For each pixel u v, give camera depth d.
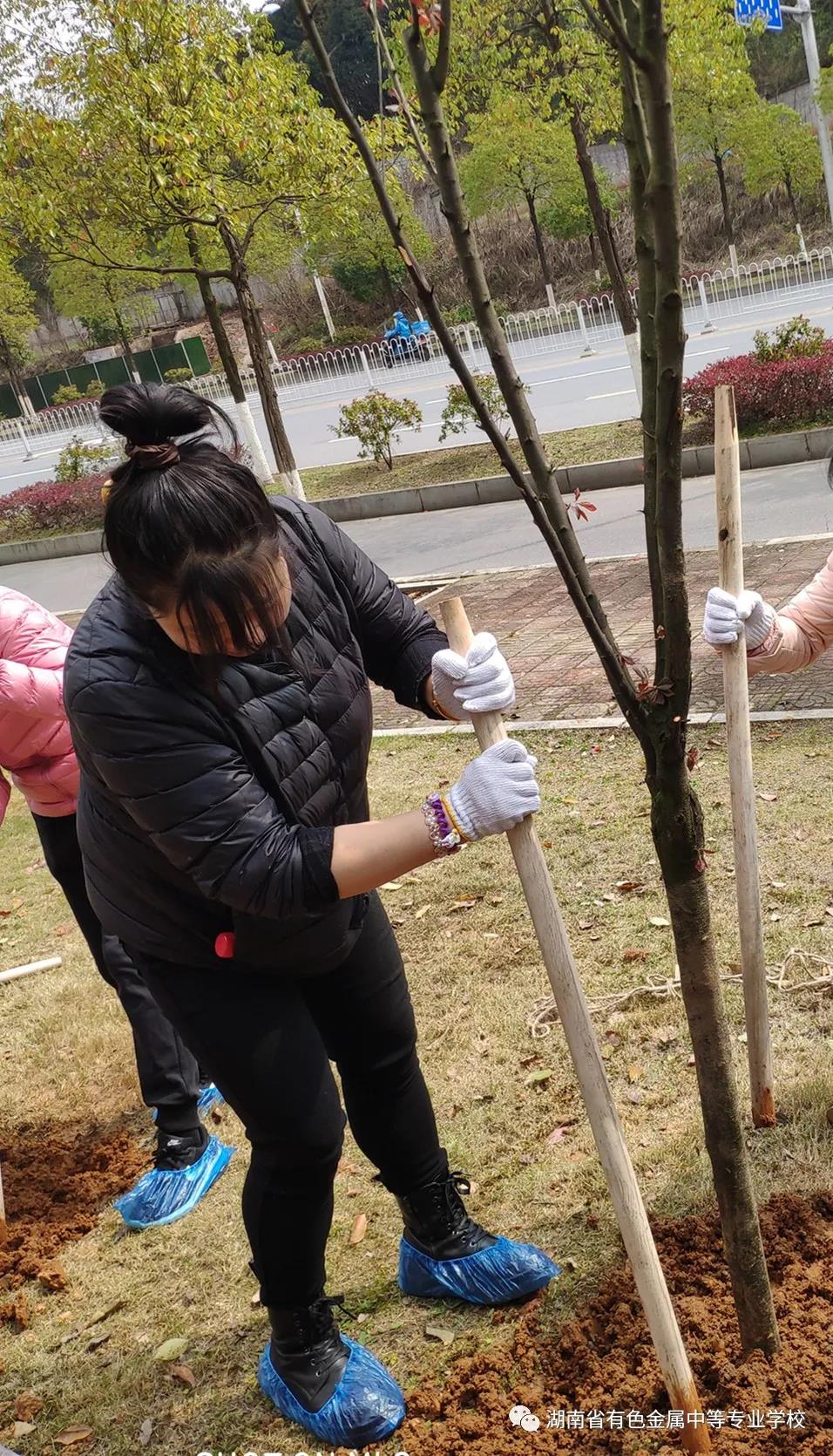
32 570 15.75
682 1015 3.24
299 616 1.96
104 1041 3.90
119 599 1.86
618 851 4.24
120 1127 3.46
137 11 10.28
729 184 36.59
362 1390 2.21
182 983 2.10
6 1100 3.70
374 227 28.61
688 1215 2.49
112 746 1.79
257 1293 2.69
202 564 1.59
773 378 10.75
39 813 3.20
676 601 1.59
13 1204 3.18
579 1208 2.63
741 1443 1.90
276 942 1.95
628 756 5.08
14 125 11.05
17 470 27.14
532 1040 3.31
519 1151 2.89
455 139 18.38
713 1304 2.21
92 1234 3.03
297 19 1.35
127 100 10.53
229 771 1.81
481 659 1.74
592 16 1.50
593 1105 1.76
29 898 5.39
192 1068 3.13
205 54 10.75
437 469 13.92
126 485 1.66
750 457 10.48
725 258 36.09
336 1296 2.31
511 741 1.74
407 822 1.75
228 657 1.75
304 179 11.33
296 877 1.76
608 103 11.25
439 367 25.62
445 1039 3.42
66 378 42.84
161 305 49.12
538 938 1.73
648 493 1.62
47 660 3.11
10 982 4.51
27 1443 2.40
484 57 11.79
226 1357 2.52
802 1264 2.28
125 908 2.09
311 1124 2.07
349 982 2.26
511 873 4.32
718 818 4.21
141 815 1.83
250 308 12.80
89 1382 2.53
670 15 10.25
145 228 12.25
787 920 3.52
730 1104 1.89
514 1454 2.04
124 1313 2.71
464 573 9.45
